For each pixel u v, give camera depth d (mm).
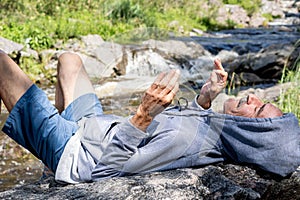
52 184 3148
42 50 10219
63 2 14375
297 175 3166
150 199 2770
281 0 28484
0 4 12242
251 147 3189
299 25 21969
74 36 11461
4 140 5539
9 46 9352
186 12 19703
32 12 12734
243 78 9297
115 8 14961
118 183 2951
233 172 3160
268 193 3092
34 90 3145
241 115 3273
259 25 22109
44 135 3115
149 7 17891
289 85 6641
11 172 5055
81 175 3072
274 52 9867
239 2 23656
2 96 3156
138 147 3051
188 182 2943
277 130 3182
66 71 3473
